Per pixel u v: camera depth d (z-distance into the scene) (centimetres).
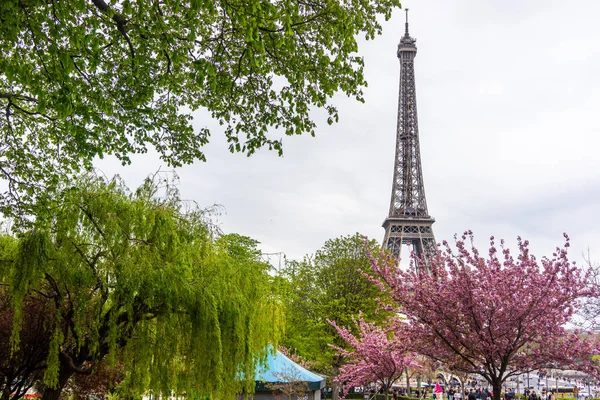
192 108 1681
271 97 1498
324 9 1307
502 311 1719
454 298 1744
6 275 1402
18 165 1609
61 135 1584
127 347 1465
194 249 1636
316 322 4553
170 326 1438
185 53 1203
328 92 1425
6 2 977
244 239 5119
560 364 1781
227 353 1528
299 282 4831
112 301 1384
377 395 5603
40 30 1108
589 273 1862
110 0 1153
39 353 1532
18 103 1677
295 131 1516
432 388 7788
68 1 1130
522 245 1756
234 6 1141
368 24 1402
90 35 1069
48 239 1345
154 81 1481
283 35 1281
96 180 1530
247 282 1814
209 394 1454
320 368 5162
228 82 1441
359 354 3198
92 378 2025
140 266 1412
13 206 1505
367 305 4334
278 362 2744
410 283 1873
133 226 1503
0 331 1528
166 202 1666
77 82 1388
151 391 1575
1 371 1565
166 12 1327
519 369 1848
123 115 1520
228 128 1547
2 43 1223
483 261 1773
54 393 1419
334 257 4841
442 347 1878
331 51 1367
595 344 1739
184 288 1458
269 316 1945
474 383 7694
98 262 1433
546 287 1692
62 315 1390
